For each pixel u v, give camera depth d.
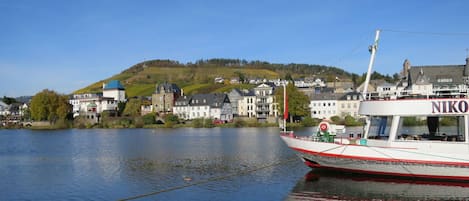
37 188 35.81
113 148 67.44
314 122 125.06
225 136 90.19
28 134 113.81
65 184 37.12
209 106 172.88
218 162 47.53
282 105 129.12
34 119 169.50
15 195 33.44
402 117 32.28
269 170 40.56
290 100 127.38
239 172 40.16
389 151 31.81
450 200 28.12
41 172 43.75
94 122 160.88
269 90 170.75
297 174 37.84
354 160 33.19
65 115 162.50
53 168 46.38
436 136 31.34
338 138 37.78
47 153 61.84
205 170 42.06
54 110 163.25
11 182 38.44
